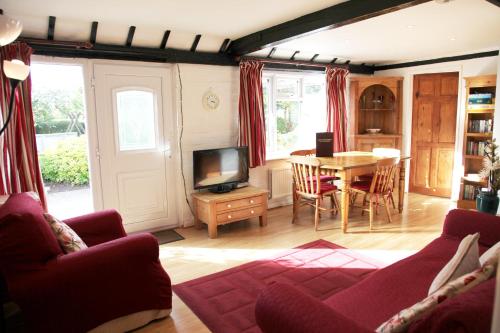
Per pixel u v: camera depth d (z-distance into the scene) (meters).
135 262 2.27
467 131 5.28
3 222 1.90
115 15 3.34
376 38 4.43
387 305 1.78
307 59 5.65
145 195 4.28
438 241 2.57
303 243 3.93
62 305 1.99
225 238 4.14
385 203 4.59
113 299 2.18
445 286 1.40
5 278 1.91
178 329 2.38
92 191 3.91
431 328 1.13
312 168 4.45
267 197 4.88
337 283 2.97
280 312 1.36
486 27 3.91
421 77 6.05
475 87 5.28
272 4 3.10
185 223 4.55
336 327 1.20
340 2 3.05
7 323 2.34
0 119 3.11
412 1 2.56
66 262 2.02
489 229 2.44
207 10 3.25
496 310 0.61
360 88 6.23
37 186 3.38
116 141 4.01
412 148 6.25
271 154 5.50
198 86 4.50
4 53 3.14
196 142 4.56
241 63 4.70
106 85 3.89
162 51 4.12
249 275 3.16
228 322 2.45
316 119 6.07
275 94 5.43
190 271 3.28
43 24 3.36
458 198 5.44
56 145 5.21
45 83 3.67
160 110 4.28
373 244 3.86
